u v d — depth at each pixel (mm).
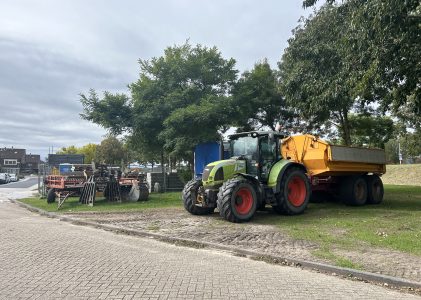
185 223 11852
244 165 13023
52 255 7949
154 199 20094
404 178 32062
